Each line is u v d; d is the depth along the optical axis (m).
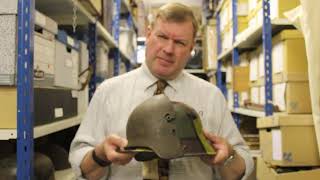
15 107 1.17
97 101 1.25
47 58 1.45
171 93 1.23
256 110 2.23
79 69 2.04
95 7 2.06
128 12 4.12
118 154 0.95
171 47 1.15
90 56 2.28
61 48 1.65
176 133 0.97
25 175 1.15
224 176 1.23
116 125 1.21
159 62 1.18
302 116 1.61
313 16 1.31
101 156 1.06
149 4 4.97
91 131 1.24
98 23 2.32
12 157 1.30
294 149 1.60
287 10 1.81
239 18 2.91
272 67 1.92
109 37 2.72
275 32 2.01
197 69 4.75
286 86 1.75
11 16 1.16
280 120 1.61
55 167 1.78
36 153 1.45
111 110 1.23
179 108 1.01
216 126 1.26
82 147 1.21
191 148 0.98
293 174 1.55
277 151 1.65
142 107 1.00
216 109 1.28
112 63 3.30
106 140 1.00
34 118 1.25
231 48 3.02
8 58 1.15
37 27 1.38
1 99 1.17
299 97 1.73
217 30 4.00
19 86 1.15
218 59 3.88
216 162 1.00
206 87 1.29
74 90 1.85
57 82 1.59
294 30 1.75
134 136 0.97
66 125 1.61
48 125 1.37
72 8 1.83
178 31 1.14
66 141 2.18
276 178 1.57
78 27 2.35
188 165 1.18
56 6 1.79
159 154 0.92
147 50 1.21
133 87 1.24
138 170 1.16
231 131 1.29
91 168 1.11
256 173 1.92
